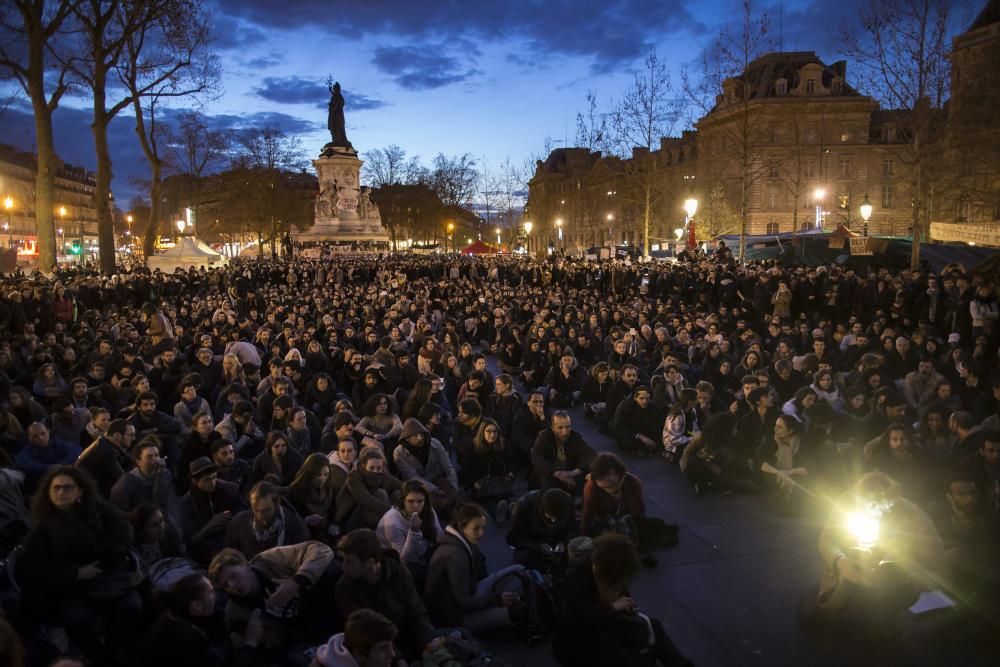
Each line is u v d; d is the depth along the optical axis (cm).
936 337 1420
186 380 940
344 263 4178
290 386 948
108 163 3328
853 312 1898
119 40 3139
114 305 2278
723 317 1966
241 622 486
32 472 734
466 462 804
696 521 750
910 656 497
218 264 4381
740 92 4816
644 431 988
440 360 1316
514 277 3644
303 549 508
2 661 334
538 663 504
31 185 9269
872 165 6838
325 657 383
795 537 705
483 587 538
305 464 645
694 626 543
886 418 834
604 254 3934
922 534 527
